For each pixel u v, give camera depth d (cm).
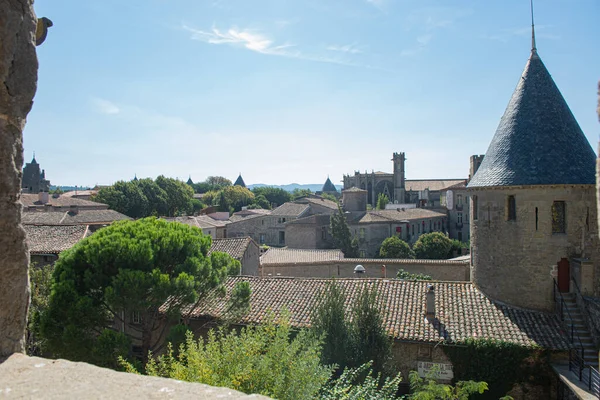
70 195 10725
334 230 6109
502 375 1823
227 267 2086
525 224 2130
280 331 1138
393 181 12825
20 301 667
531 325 1970
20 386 523
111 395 501
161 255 1867
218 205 12194
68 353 1603
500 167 2225
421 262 3381
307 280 2434
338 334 1708
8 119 646
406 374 1933
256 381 1008
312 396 1058
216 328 2097
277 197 15450
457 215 9238
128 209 8575
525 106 2278
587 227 2075
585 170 2111
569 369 1744
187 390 514
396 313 2066
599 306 1830
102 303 1767
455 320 2003
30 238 3169
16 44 650
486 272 2241
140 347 2203
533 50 2388
